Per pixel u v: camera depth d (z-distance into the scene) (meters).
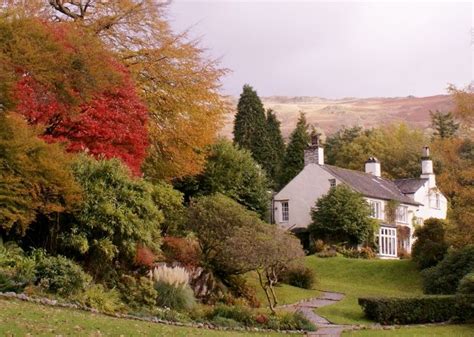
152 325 16.47
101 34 29.34
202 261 25.36
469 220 29.45
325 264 41.62
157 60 30.05
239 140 67.69
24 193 16.89
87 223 18.98
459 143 31.02
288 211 55.62
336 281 37.62
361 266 40.34
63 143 20.08
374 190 55.50
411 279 36.69
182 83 30.20
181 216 26.50
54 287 17.09
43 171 17.08
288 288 31.27
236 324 20.30
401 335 20.67
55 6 28.97
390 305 24.42
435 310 25.03
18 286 16.16
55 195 18.12
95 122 21.58
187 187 41.00
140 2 29.78
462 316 25.19
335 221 49.06
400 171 76.56
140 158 24.03
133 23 29.92
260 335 18.80
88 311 16.61
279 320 21.42
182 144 30.66
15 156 16.23
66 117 19.97
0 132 16.14
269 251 23.20
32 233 19.66
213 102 30.92
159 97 29.98
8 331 11.70
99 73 17.72
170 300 20.38
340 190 50.03
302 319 21.83
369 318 24.91
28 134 16.89
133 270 21.39
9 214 16.45
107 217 19.20
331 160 82.50
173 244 24.72
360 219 49.00
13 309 13.95
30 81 17.39
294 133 69.81
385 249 52.97
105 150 22.02
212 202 26.52
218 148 42.84
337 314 25.38
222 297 24.52
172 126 30.22
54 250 19.23
